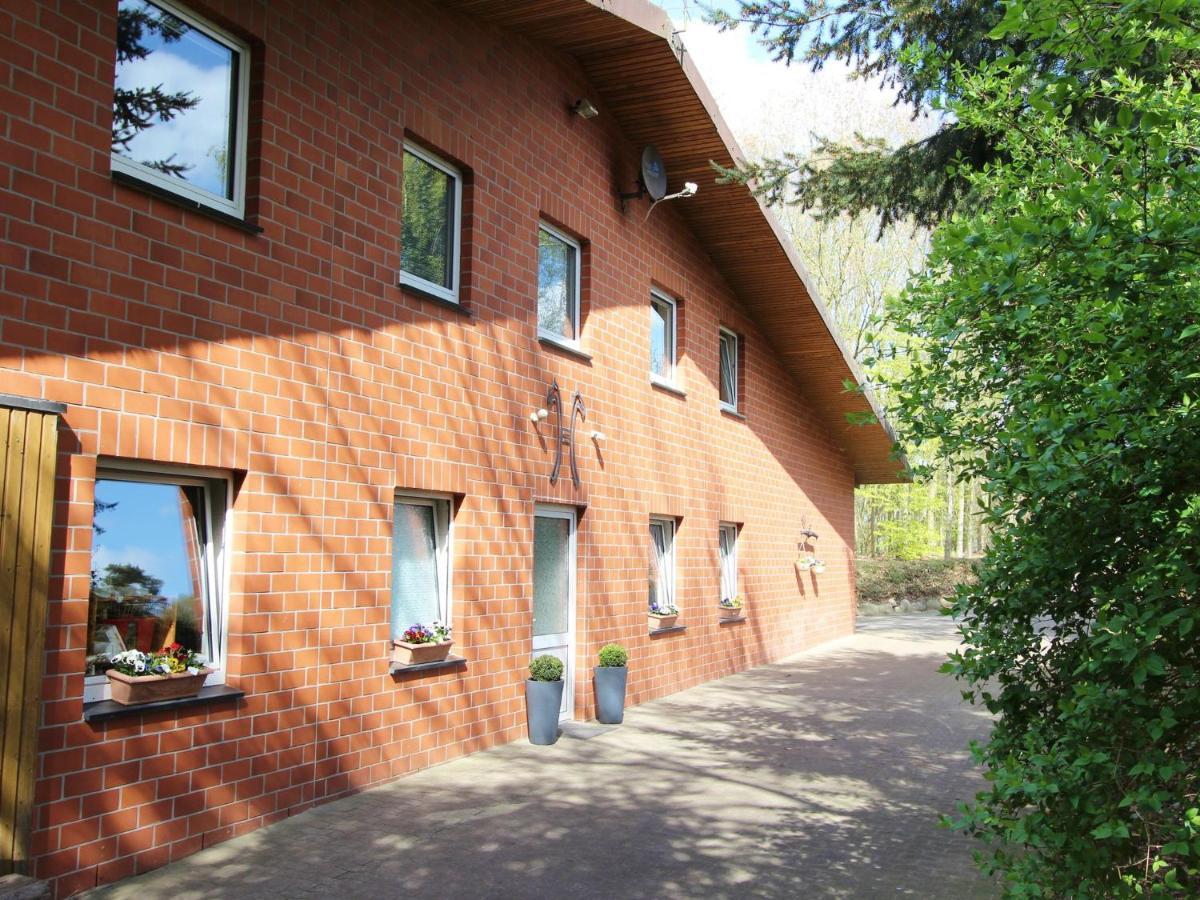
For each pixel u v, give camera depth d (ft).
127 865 17.51
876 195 32.40
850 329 106.42
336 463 22.81
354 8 23.89
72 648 16.62
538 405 31.50
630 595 37.73
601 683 33.83
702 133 37.93
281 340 21.30
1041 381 12.18
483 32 29.25
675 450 42.22
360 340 23.70
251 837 19.92
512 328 30.19
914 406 14.55
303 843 19.67
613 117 37.22
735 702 39.34
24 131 16.14
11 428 15.39
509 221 30.22
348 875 17.97
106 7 17.57
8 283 15.84
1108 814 11.51
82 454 16.90
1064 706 11.93
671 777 26.25
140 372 17.99
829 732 33.30
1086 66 10.08
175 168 19.62
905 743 31.63
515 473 30.09
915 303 14.75
